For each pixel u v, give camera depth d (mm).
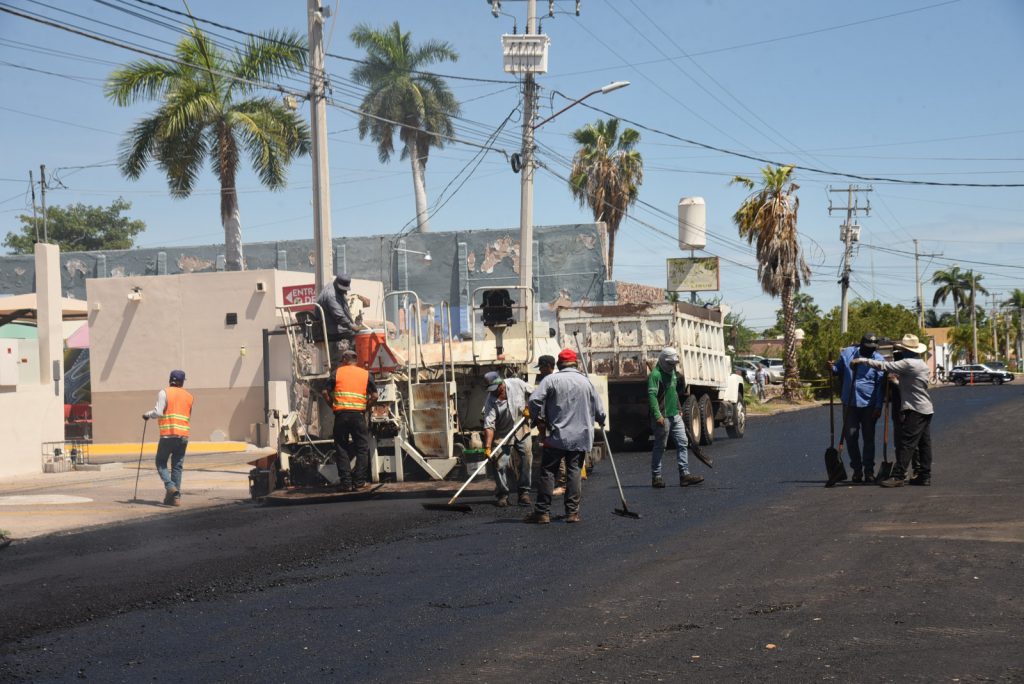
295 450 13977
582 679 5109
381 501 12820
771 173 44875
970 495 11438
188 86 31656
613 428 21438
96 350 27766
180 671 5648
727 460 17531
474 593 7289
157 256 40125
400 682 5219
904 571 7355
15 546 10727
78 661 5969
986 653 5262
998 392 46250
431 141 56000
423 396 13516
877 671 5020
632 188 49500
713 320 23578
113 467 19656
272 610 7082
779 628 5914
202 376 27156
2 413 18516
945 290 129875
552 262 39625
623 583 7352
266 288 26844
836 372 13188
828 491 12328
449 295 40000
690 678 5039
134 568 9016
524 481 12203
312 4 17703
